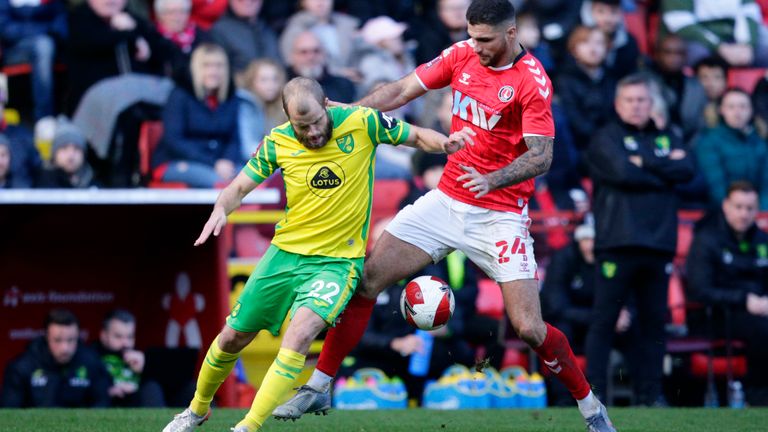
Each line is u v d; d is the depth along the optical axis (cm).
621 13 4547
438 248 2042
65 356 2947
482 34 1909
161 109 3925
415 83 2042
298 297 1814
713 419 2500
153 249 3209
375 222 3759
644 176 2978
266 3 4316
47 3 3953
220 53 3800
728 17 4541
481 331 3362
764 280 3606
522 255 1989
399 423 2372
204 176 3744
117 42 3894
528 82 1939
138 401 3073
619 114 3053
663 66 4459
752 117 4334
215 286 3072
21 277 3175
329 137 1828
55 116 3966
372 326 3259
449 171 2041
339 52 4262
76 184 3684
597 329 3011
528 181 2023
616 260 2989
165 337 3181
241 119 3884
